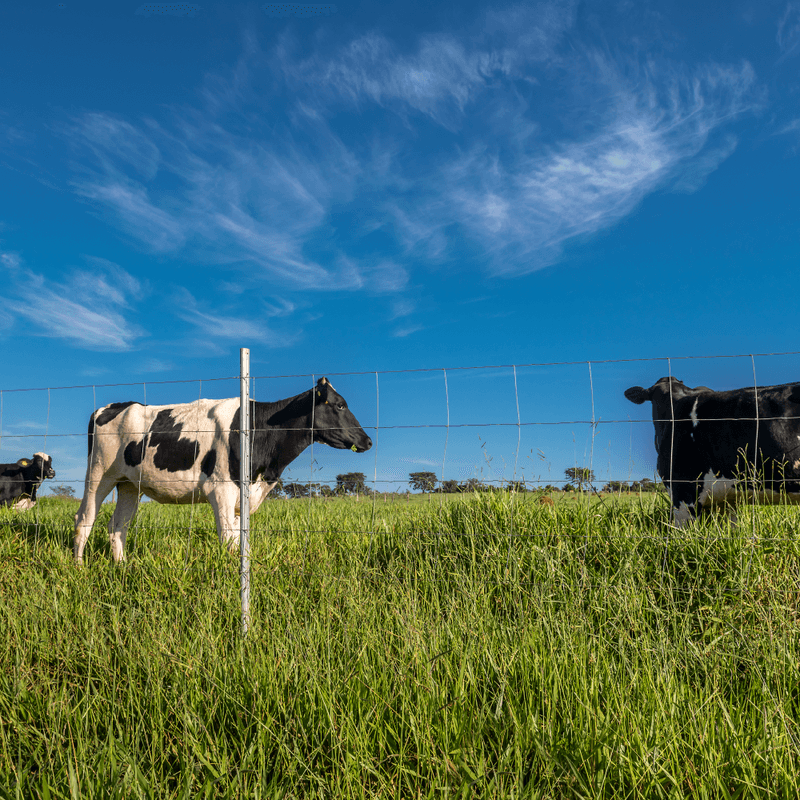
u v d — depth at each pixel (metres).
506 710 2.50
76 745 2.46
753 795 1.93
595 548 4.11
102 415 6.25
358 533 5.22
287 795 2.06
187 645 3.13
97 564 5.16
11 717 2.62
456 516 4.81
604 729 2.28
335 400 6.09
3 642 3.40
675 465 5.05
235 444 5.69
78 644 3.32
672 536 4.00
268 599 3.76
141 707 2.71
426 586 3.88
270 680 2.70
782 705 2.43
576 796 2.03
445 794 1.94
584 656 2.79
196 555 4.99
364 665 2.78
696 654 2.84
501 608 3.66
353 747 2.28
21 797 2.11
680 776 2.07
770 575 3.54
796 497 4.66
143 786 2.11
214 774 2.17
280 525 6.21
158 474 5.93
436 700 2.48
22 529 6.47
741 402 4.79
